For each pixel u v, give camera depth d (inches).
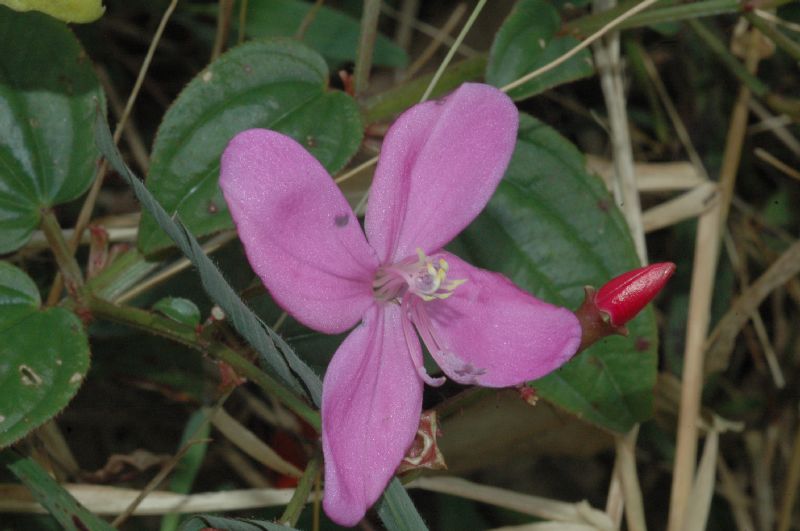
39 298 11.2
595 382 12.0
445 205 10.8
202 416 12.5
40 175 11.5
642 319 11.9
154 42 12.0
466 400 11.1
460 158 10.8
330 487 10.1
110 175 13.2
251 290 11.3
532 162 12.2
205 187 11.5
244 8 12.7
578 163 12.2
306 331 12.2
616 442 12.8
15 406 10.9
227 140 11.6
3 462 11.2
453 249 12.2
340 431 10.4
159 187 11.5
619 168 13.2
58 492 11.1
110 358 12.9
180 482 12.3
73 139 11.6
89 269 11.7
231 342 11.6
